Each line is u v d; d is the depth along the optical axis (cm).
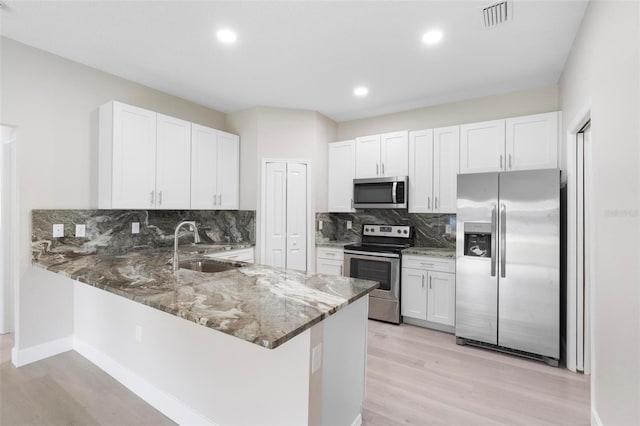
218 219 412
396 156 381
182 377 178
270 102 378
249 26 222
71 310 269
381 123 422
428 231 390
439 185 352
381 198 382
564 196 273
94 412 189
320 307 140
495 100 344
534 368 253
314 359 133
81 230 276
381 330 334
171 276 196
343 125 453
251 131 395
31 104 248
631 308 132
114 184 273
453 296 321
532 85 318
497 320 280
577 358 248
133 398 202
